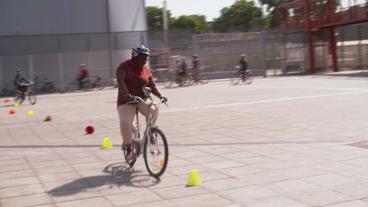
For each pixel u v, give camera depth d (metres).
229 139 8.93
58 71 29.02
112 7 31.38
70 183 6.18
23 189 6.00
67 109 16.86
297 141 8.34
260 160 6.96
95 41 29.73
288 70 32.59
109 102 19.02
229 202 5.09
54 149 8.77
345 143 7.94
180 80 27.09
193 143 8.70
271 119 11.28
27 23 29.61
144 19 33.00
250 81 26.88
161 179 6.15
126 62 6.39
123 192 5.65
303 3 33.06
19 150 8.85
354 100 14.34
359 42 32.53
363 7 27.27
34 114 15.64
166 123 11.56
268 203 5.00
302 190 5.38
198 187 5.70
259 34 32.44
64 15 30.42
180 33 31.09
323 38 32.88
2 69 27.80
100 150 8.45
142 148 6.57
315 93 17.41
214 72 31.81
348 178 5.77
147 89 6.35
